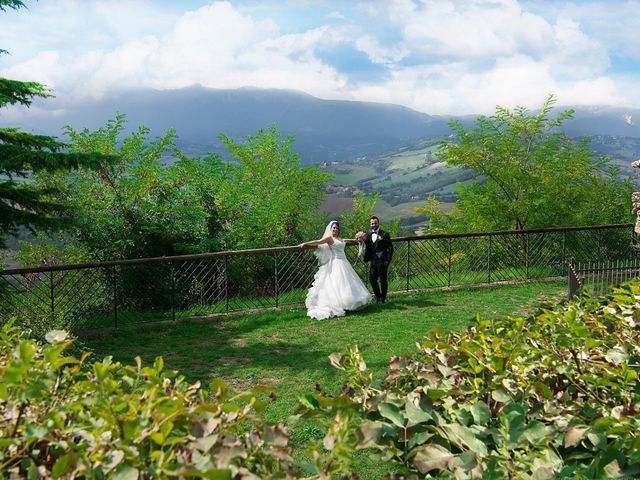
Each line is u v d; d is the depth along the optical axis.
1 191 9.16
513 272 12.90
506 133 17.36
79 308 10.12
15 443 2.23
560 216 17.02
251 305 10.29
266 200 16.12
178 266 11.99
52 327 7.14
